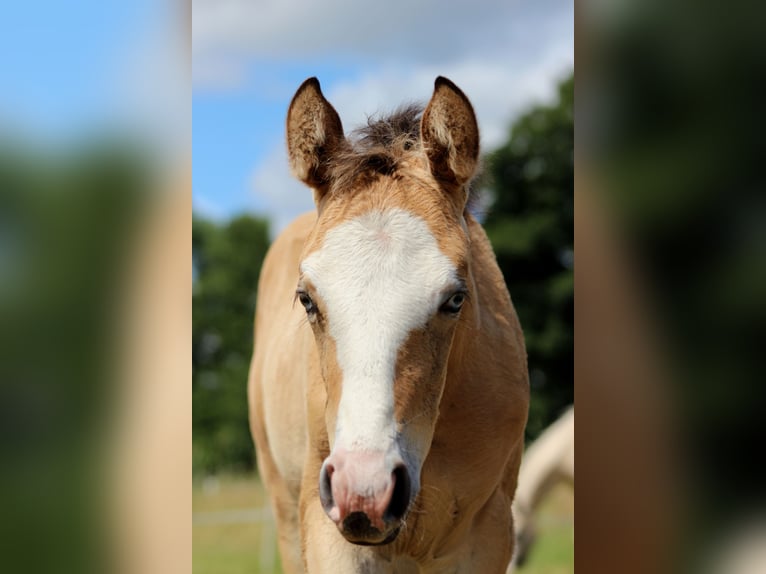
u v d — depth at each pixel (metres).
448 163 2.86
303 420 3.70
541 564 8.45
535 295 18.92
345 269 2.57
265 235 25.27
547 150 20.39
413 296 2.55
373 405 2.43
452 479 3.15
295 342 3.84
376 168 2.85
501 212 20.09
